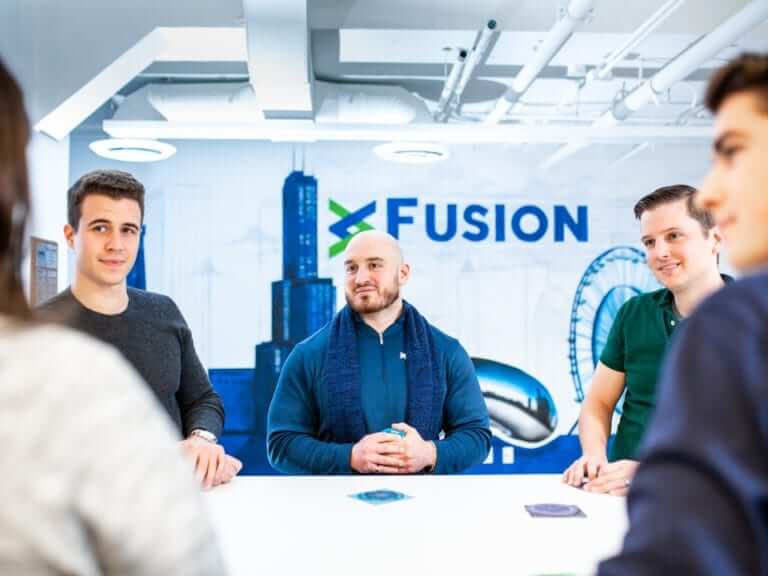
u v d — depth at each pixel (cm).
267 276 568
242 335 565
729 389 44
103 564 48
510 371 571
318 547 113
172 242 565
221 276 566
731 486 41
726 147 54
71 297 189
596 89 489
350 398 226
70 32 338
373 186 575
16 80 53
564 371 573
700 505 41
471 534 121
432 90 495
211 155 569
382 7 360
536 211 578
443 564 105
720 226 56
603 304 577
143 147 364
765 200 52
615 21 373
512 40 403
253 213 570
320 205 572
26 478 45
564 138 395
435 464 205
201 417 195
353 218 573
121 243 184
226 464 170
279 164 571
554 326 575
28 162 53
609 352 229
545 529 124
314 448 209
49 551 45
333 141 573
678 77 350
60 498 45
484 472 565
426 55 429
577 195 580
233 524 127
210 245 567
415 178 575
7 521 44
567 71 455
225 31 345
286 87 341
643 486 45
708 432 43
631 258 580
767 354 44
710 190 56
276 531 122
